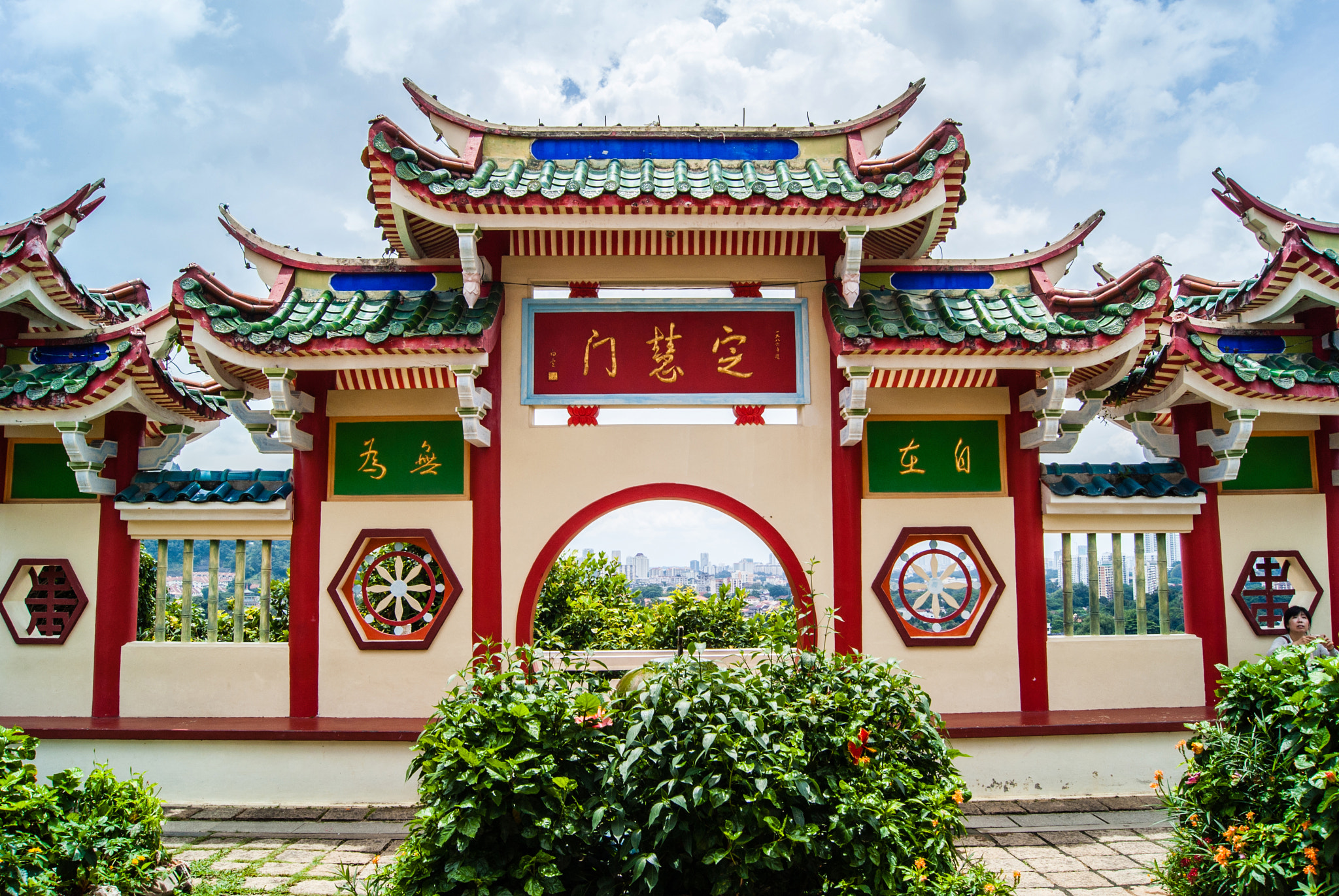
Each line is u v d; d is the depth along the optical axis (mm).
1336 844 4648
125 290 10086
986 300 8430
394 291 8469
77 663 8172
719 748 4371
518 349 8312
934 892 4574
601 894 4445
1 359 8625
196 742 7641
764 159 8734
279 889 5793
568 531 8125
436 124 8648
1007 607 8141
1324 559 8367
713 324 8367
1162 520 8344
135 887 5203
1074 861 6250
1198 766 5555
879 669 5477
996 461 8289
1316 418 8477
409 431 8266
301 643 8016
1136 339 7445
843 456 8102
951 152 7480
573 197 7348
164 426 8914
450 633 8023
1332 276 7809
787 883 4707
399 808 7422
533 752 4395
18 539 8312
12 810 4855
